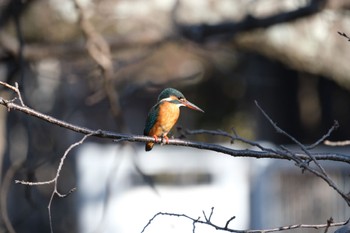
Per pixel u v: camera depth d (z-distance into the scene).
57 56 14.11
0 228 10.90
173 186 12.66
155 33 14.67
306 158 6.38
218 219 12.52
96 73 13.65
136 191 12.52
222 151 6.33
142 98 22.97
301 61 16.94
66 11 15.52
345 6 14.34
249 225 12.45
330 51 16.95
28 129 11.28
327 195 12.09
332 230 12.09
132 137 6.19
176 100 8.57
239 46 16.62
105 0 14.77
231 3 16.48
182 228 12.44
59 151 11.84
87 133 5.96
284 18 14.37
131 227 12.46
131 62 13.73
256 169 12.30
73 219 14.54
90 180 12.52
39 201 15.78
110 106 11.52
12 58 13.68
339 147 13.91
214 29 14.56
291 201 12.23
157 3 15.98
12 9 12.55
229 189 12.57
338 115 19.62
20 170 11.05
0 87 12.37
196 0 16.41
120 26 16.11
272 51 16.75
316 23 16.91
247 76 16.98
